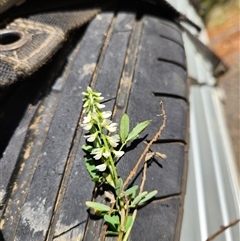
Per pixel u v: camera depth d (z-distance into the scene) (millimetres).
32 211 144
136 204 146
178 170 170
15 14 204
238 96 477
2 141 166
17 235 139
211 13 662
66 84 187
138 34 223
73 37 215
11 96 181
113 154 151
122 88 185
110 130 147
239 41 565
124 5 241
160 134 172
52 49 182
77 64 198
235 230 232
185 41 320
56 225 139
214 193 231
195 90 306
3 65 164
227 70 444
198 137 254
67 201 145
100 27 221
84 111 162
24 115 174
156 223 149
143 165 160
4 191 149
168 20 252
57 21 206
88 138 151
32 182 152
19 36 189
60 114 173
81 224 138
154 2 237
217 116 336
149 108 181
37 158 159
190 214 195
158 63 208
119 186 141
